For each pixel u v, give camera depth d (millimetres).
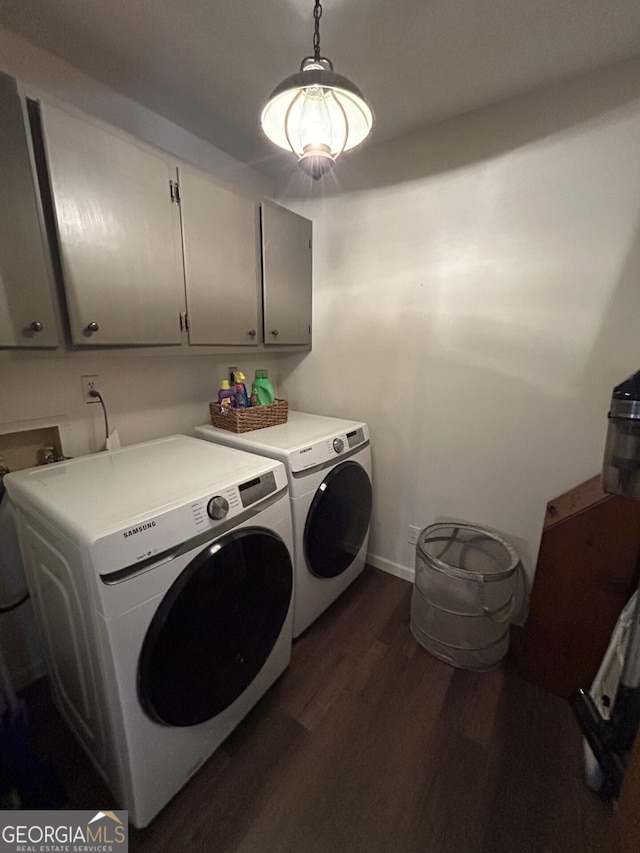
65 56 1249
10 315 957
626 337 1362
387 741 1249
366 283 1938
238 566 1102
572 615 1363
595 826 1030
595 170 1326
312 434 1698
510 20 1077
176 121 1623
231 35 1154
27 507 1051
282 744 1235
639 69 1214
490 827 1026
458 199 1611
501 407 1665
